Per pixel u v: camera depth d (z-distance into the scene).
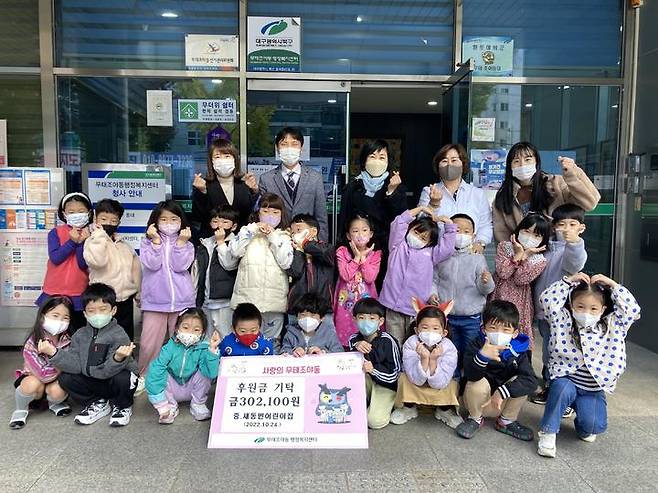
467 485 2.55
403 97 7.52
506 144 5.34
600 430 2.94
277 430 2.94
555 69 5.34
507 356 3.01
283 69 5.15
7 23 4.96
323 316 3.30
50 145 5.02
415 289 3.49
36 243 4.75
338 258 3.67
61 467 2.69
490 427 3.20
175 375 3.23
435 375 3.05
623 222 5.29
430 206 3.69
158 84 5.08
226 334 3.74
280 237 3.44
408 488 2.52
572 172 3.47
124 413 3.21
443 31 5.26
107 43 5.07
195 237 4.20
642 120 5.07
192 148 5.14
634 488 2.54
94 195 4.96
